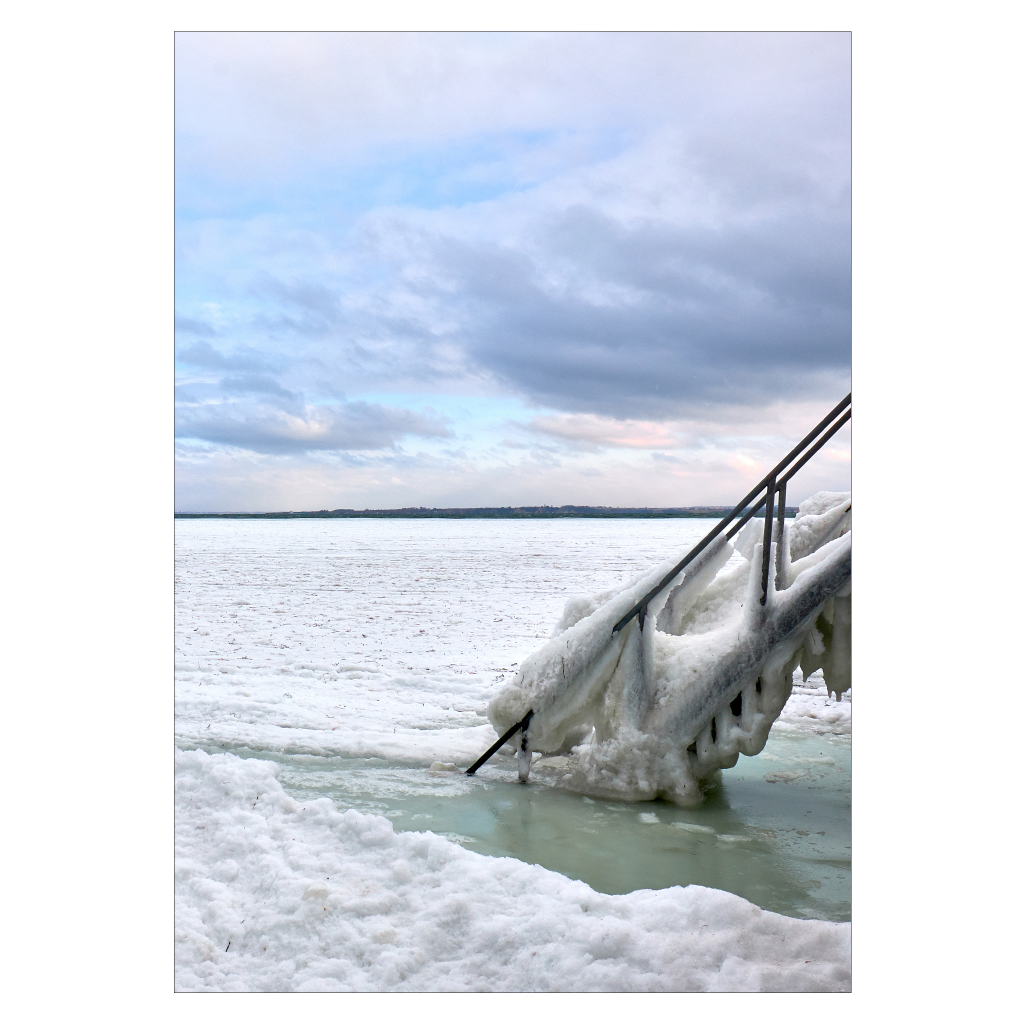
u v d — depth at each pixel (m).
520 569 23.78
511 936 2.88
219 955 2.85
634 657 4.95
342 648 10.12
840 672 4.74
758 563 4.76
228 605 14.52
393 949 2.83
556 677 5.06
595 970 2.68
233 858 3.62
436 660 9.39
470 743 5.94
